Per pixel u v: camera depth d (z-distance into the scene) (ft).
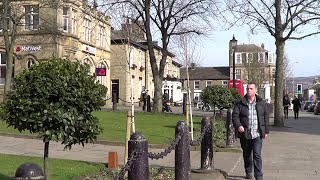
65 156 37.55
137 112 97.91
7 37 87.61
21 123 21.43
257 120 28.94
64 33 116.67
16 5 97.91
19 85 21.40
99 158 36.91
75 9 121.39
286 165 35.63
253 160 29.04
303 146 49.03
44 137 21.39
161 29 100.83
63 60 22.54
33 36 114.93
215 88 74.02
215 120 72.33
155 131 57.82
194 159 38.27
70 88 21.38
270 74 259.39
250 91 29.14
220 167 34.73
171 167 32.96
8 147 41.78
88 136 22.88
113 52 157.17
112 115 82.23
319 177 30.22
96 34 141.79
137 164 17.13
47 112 20.84
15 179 11.80
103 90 23.40
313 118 120.98
